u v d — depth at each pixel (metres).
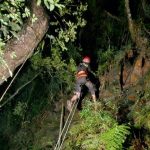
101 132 5.63
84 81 6.54
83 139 5.89
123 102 6.78
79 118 6.95
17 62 3.75
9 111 7.80
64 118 7.22
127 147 5.45
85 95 7.29
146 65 7.10
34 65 7.04
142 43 7.38
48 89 7.66
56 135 7.02
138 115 6.08
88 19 8.23
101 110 6.05
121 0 8.15
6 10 3.56
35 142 7.18
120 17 8.09
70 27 5.65
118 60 7.56
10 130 7.74
